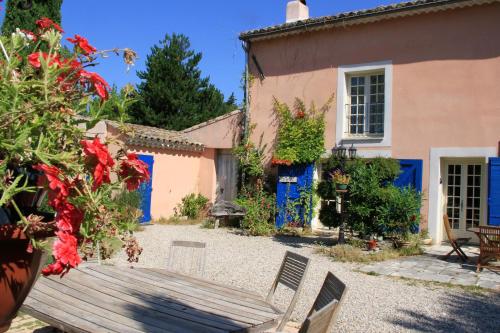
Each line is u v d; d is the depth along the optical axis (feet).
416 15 36.32
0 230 5.12
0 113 5.17
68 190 5.12
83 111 6.32
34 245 5.07
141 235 36.47
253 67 44.98
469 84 34.06
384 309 18.12
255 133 44.45
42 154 5.16
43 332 11.05
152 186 44.96
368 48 38.60
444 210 36.14
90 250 6.03
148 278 12.39
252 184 44.11
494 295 20.71
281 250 31.37
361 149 38.40
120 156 6.48
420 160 35.58
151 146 44.24
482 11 33.68
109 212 5.80
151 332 8.27
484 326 16.38
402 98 36.78
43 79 5.58
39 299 9.90
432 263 27.81
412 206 30.30
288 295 19.95
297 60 42.42
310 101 41.47
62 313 9.10
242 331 8.75
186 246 15.38
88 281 11.63
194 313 9.55
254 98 44.75
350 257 28.35
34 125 5.31
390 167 32.17
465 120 34.12
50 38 6.04
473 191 35.19
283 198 41.39
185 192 49.37
